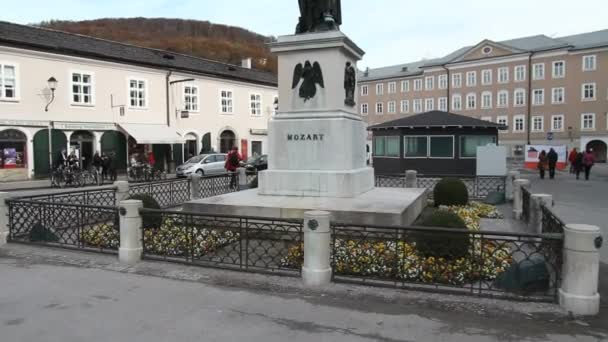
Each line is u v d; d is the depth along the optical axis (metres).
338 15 10.21
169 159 32.75
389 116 74.12
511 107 60.22
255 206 8.51
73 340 4.25
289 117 9.68
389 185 16.33
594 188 19.84
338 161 9.38
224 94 37.16
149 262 6.93
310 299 5.30
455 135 26.28
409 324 4.58
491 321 4.65
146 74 31.22
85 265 6.82
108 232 7.69
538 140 58.53
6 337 4.33
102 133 28.53
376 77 75.25
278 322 4.65
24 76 24.70
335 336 4.31
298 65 9.55
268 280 5.98
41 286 5.85
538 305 5.06
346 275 5.95
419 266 5.77
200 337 4.30
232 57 61.91
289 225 6.35
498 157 19.03
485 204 12.28
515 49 59.06
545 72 57.56
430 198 13.80
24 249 7.89
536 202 8.58
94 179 24.09
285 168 9.71
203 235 7.00
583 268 4.83
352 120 9.64
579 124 55.72
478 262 5.85
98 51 28.52
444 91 66.50
